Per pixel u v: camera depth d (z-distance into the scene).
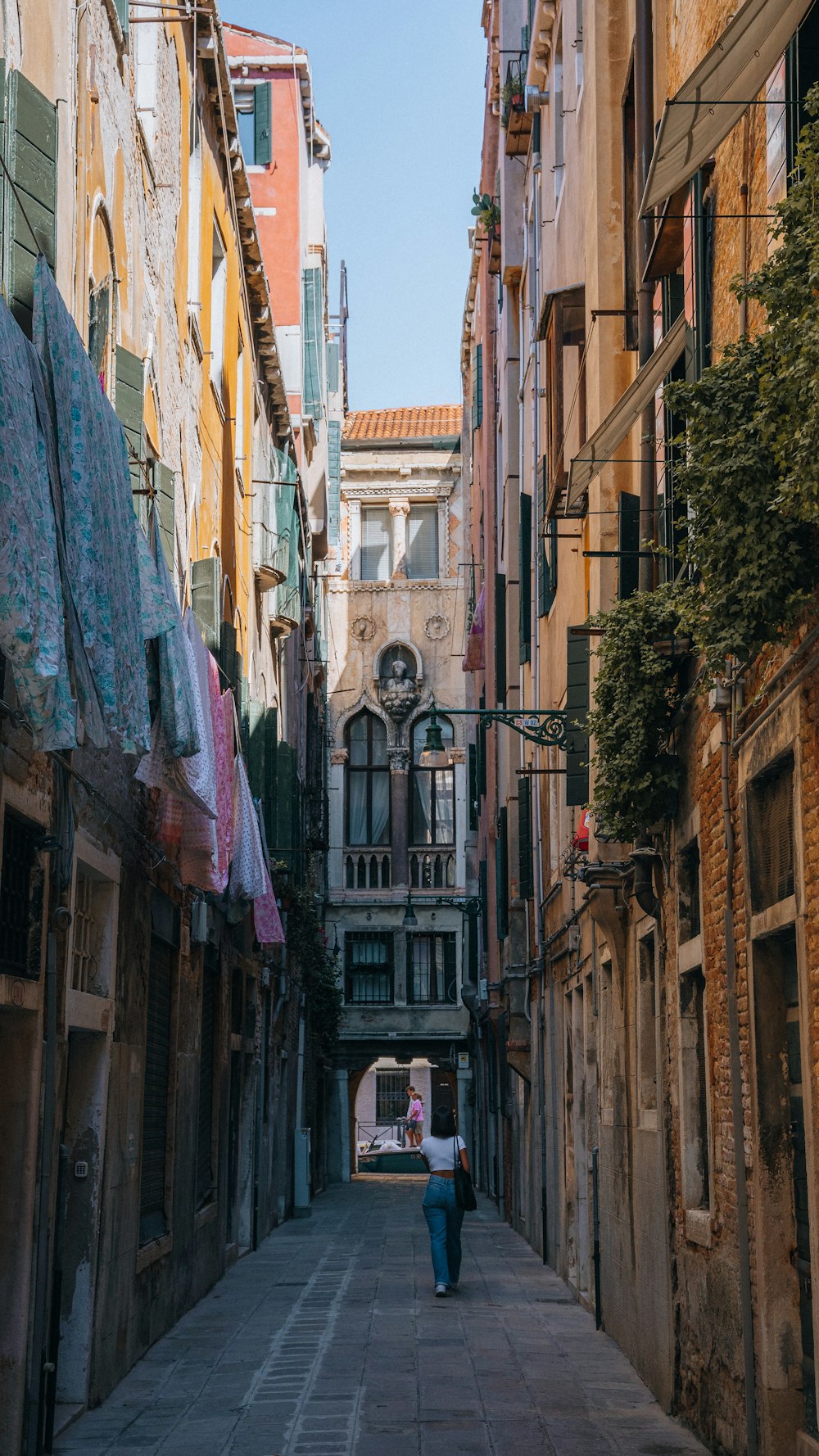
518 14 24.75
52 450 7.26
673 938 9.73
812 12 6.48
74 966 10.08
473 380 39.00
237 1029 20.73
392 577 47.25
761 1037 7.39
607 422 10.16
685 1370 9.12
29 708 6.33
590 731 9.73
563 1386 10.38
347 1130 45.69
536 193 21.11
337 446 44.66
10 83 7.69
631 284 11.78
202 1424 9.30
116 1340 10.82
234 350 20.80
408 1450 8.43
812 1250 6.38
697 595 6.84
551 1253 18.36
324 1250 21.06
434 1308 14.45
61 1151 8.96
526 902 22.47
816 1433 6.82
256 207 34.56
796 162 5.50
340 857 45.88
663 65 10.63
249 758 21.59
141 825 12.03
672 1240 9.62
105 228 11.52
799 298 5.30
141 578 9.74
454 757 46.19
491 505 30.61
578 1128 16.05
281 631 26.44
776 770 7.16
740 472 6.13
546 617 19.25
